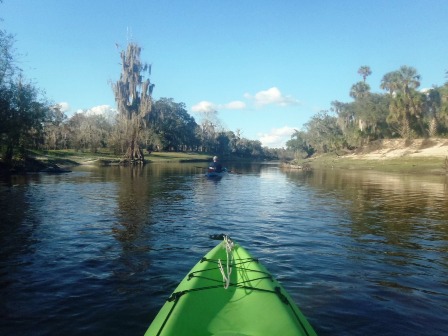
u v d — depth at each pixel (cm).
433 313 550
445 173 4166
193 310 434
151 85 8781
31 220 1173
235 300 465
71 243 907
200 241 950
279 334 385
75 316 525
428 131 6581
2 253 819
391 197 1945
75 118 8638
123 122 6494
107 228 1080
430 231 1099
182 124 10194
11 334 478
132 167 4703
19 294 599
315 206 1602
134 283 649
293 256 830
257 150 14088
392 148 6775
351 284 661
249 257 598
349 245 933
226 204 1639
